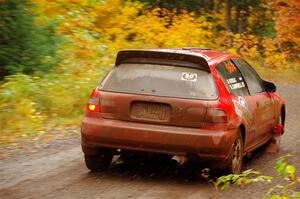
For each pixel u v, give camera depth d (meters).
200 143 8.31
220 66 9.20
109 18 26.19
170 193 8.22
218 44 32.25
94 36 24.84
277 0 34.41
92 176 9.14
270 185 8.77
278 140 11.72
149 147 8.51
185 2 38.44
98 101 8.77
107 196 7.96
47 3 22.52
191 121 8.39
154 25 27.89
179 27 28.95
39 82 16.16
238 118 8.87
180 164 10.12
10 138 11.98
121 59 8.99
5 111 13.46
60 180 8.84
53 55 18.53
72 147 11.44
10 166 9.73
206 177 8.76
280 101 12.02
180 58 8.73
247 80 10.24
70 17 22.75
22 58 17.06
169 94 8.51
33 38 17.42
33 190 8.23
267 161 10.78
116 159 10.45
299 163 10.58
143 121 8.52
